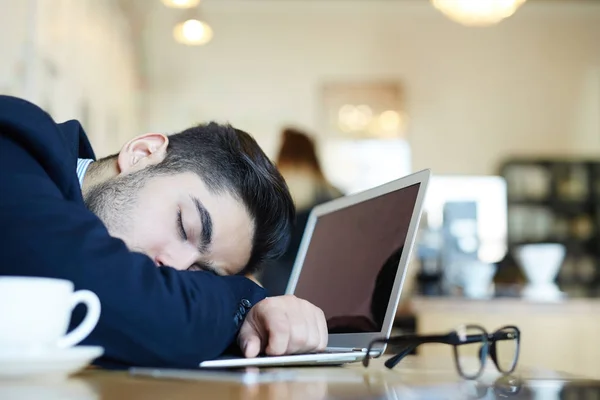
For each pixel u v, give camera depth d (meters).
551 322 2.80
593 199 6.30
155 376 0.75
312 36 6.32
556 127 6.39
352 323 1.17
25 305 0.65
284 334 0.94
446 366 1.00
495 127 6.34
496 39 6.41
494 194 6.25
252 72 6.27
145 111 5.93
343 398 0.62
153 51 6.14
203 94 6.21
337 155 6.22
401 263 1.10
